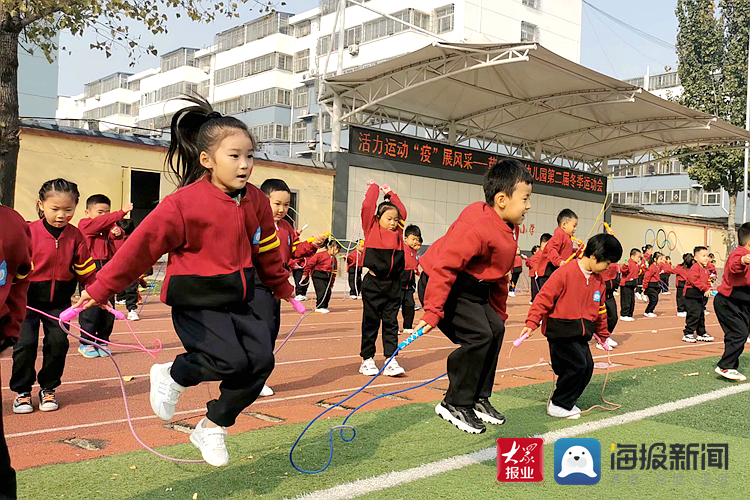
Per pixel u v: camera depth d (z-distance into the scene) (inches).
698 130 830.5
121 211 302.2
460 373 153.4
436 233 792.3
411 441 145.7
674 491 119.3
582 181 958.4
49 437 159.8
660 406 187.8
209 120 108.9
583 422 167.6
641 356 306.0
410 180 767.1
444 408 156.7
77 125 2126.0
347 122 759.1
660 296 903.7
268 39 1578.5
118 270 104.6
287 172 680.4
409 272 382.3
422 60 623.8
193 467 125.3
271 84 1562.5
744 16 1055.6
